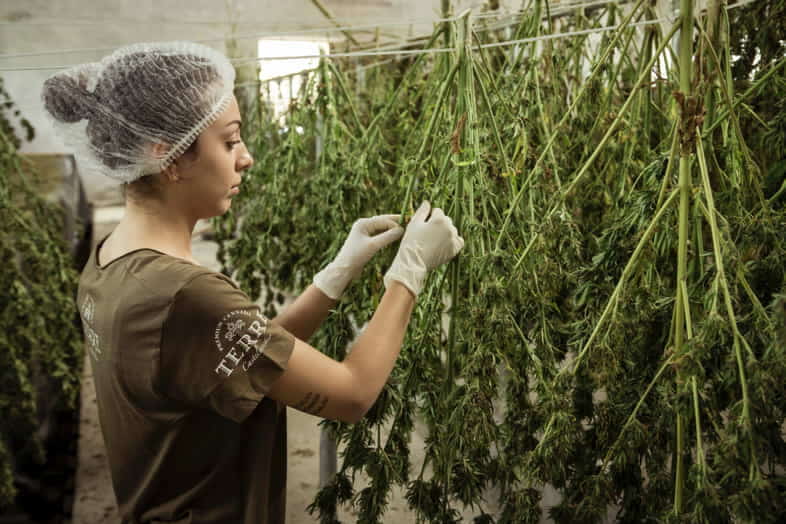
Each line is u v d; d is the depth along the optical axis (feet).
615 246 3.73
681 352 3.25
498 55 6.08
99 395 3.67
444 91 4.29
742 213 3.62
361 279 5.06
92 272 3.63
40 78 6.97
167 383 3.30
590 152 4.98
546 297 4.06
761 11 4.42
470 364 3.90
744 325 3.38
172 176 3.46
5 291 6.98
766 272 3.46
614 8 5.01
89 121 3.35
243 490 3.73
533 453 3.73
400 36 6.86
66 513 8.69
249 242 7.07
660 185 3.66
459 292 4.39
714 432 3.55
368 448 4.21
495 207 4.19
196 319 3.20
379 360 3.55
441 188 4.25
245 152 3.73
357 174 5.74
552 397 3.65
